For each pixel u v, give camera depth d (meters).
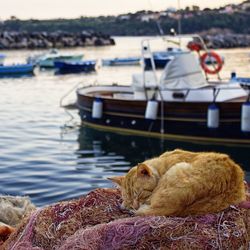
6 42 79.06
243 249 3.46
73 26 128.25
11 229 4.61
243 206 3.61
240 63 44.59
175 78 15.90
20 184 10.36
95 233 3.47
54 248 3.64
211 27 64.69
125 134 16.59
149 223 3.43
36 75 40.38
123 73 42.00
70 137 16.16
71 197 9.55
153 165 3.83
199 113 15.16
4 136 16.00
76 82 34.97
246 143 14.73
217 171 3.58
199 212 3.52
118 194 4.08
